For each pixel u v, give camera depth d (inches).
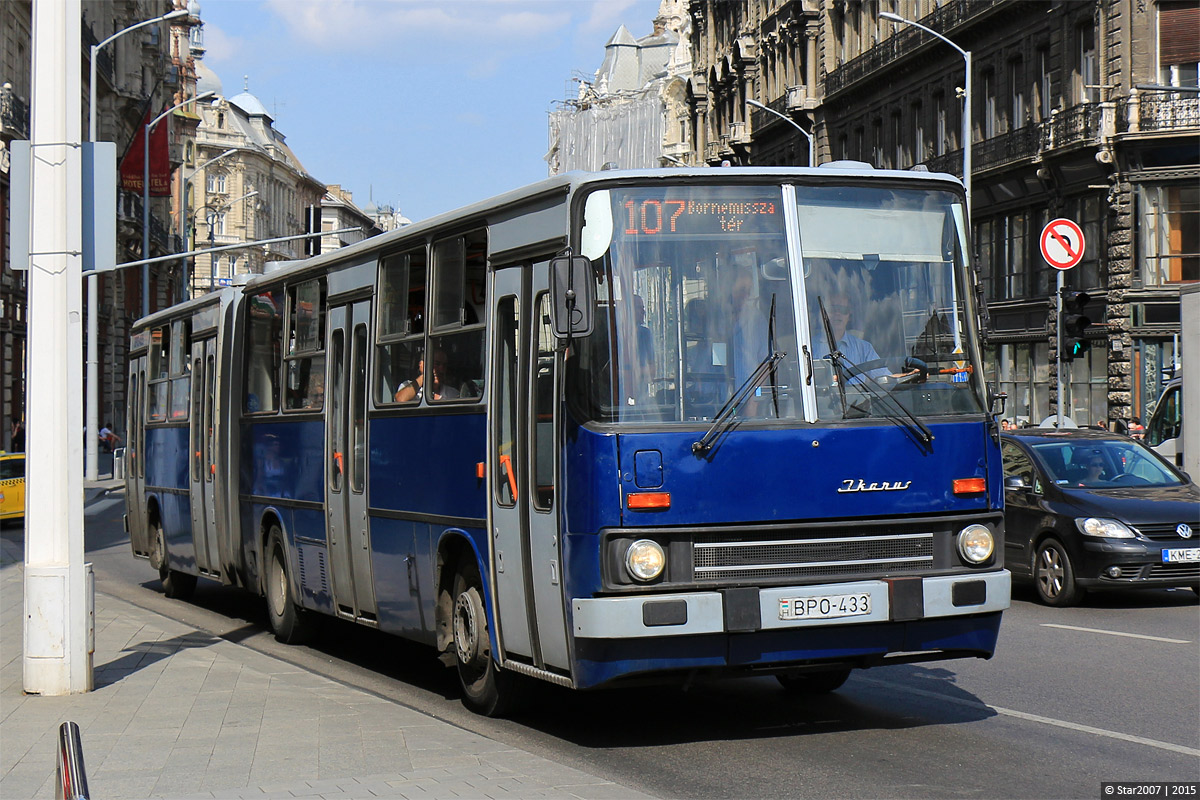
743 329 354.9
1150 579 641.6
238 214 5821.9
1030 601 688.4
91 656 426.3
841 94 2431.1
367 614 494.3
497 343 394.6
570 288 339.6
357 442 493.7
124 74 2876.5
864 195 370.3
